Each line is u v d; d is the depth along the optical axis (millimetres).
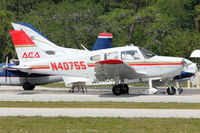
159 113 44906
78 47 138375
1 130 36188
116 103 53688
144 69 66188
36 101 57000
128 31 145375
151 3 159000
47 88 88500
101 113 45062
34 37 87438
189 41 142375
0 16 149875
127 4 159500
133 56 66375
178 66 65500
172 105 51281
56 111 46531
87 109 48000
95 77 69250
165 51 136500
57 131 35781
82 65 69375
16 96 64562
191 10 180500
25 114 44531
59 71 70750
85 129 36594
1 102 55688
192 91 76375
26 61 72812
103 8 158375
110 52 67562
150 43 135500
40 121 40062
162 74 66188
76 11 143875
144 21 143250
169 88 67125
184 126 37688
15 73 80188
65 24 141250
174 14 178000
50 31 140125
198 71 99625
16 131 35719
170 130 36094
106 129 36562
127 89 68125
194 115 43500
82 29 136750
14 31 72750
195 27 176750
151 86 66938
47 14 149750
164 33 140125
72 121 40031
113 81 68062
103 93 71375
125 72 63875
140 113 44938
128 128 36938
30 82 80625
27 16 153750
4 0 179875
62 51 84438
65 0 169625
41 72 71688
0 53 153250
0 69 80438
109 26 140625
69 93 71875
